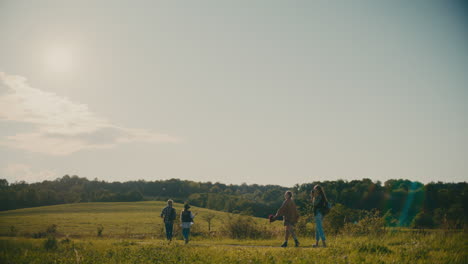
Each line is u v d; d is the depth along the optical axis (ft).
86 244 51.55
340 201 298.56
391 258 28.14
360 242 36.68
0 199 449.89
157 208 408.67
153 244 51.96
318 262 27.91
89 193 587.27
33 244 44.11
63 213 354.13
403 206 257.14
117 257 36.11
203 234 86.12
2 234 65.72
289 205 44.96
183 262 31.99
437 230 43.73
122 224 260.01
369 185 305.73
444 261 26.66
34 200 479.00
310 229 75.51
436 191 241.96
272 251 35.60
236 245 52.42
